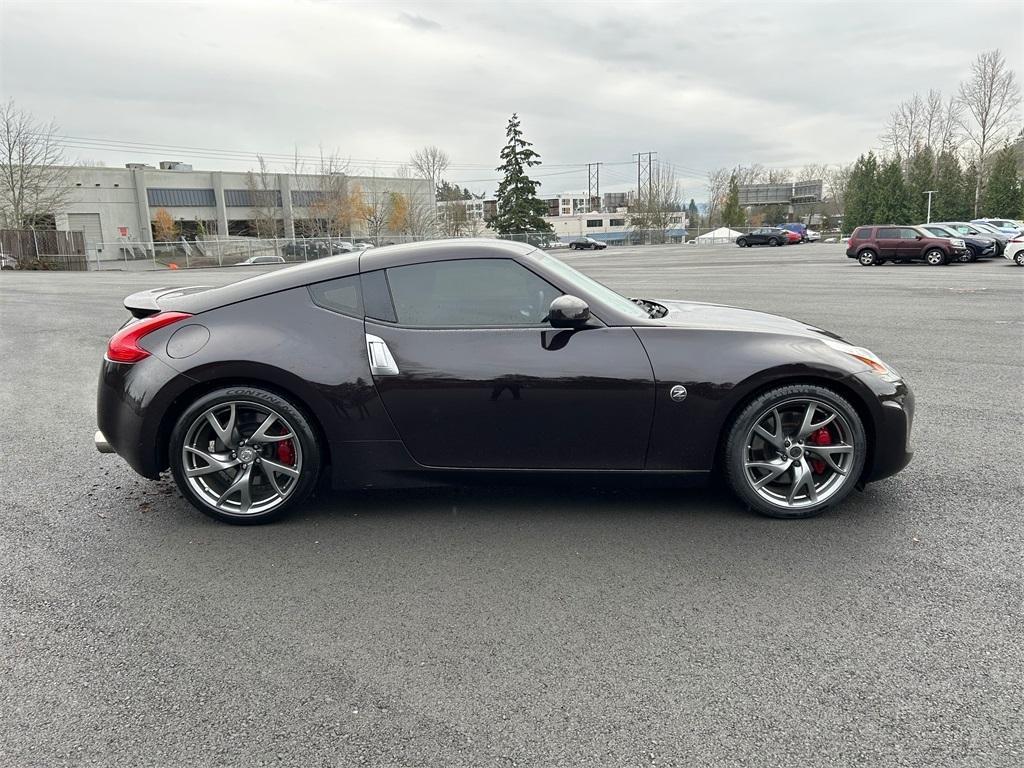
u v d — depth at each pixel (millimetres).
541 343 3361
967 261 25953
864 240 26578
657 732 2018
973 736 1977
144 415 3414
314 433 3475
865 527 3375
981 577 2881
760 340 3410
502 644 2475
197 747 1988
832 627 2539
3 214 47250
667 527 3420
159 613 2719
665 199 97625
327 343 3414
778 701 2143
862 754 1915
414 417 3406
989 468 4145
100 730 2064
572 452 3426
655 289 17500
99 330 10805
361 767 1901
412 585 2908
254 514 3498
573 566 3045
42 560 3178
